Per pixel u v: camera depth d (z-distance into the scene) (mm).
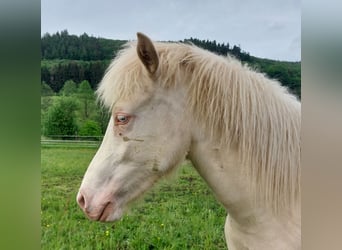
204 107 1112
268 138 1101
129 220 2494
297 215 1104
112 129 1156
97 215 1120
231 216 1167
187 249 2258
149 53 1068
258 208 1107
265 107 1109
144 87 1106
